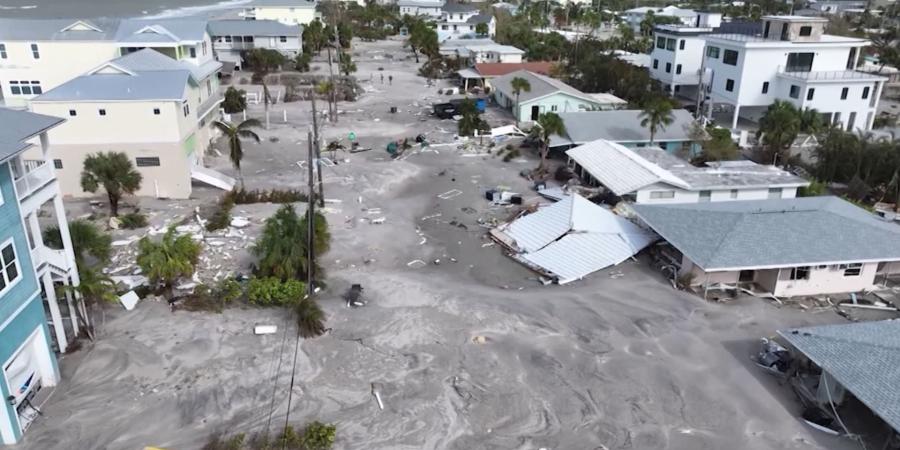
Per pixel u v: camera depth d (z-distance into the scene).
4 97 62.88
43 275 24.53
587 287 33.22
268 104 75.44
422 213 43.47
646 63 90.75
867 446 22.02
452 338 27.95
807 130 58.09
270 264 31.22
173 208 41.97
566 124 56.16
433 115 72.25
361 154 56.91
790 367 26.17
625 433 22.47
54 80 63.16
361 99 80.38
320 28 113.38
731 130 61.16
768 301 32.12
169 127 42.66
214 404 23.34
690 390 24.84
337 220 41.34
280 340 27.45
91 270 26.78
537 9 162.88
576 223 37.94
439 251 37.56
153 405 23.19
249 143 58.72
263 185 47.53
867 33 120.50
